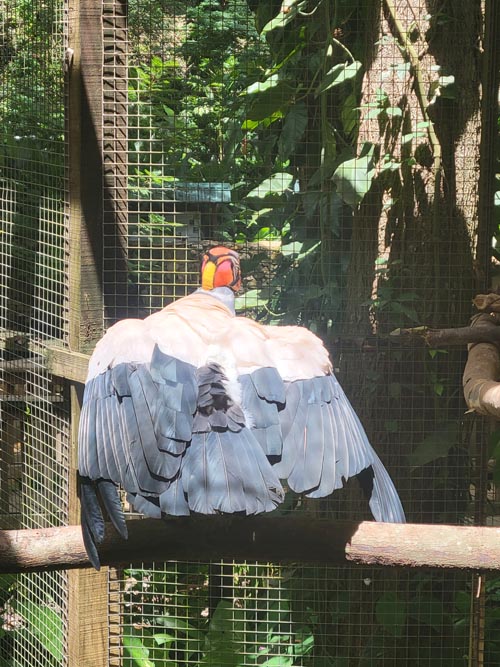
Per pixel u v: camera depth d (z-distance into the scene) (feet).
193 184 16.44
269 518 9.52
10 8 17.03
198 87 16.75
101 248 15.39
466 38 15.81
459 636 16.22
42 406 16.80
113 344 9.23
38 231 16.67
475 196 15.89
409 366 15.85
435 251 15.78
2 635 18.11
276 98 16.38
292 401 8.88
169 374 8.76
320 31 16.58
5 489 18.34
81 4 15.05
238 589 17.06
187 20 16.51
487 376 13.12
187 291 16.66
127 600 17.34
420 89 15.49
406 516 15.92
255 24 17.08
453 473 16.03
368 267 16.11
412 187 15.84
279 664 16.25
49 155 16.14
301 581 16.61
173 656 17.35
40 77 16.37
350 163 15.26
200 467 8.13
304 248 16.66
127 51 15.44
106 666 15.98
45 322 16.53
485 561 9.41
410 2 15.71
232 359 8.93
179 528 9.42
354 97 15.88
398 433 15.96
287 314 16.44
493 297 14.57
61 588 16.51
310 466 8.52
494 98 15.23
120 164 15.51
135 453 8.39
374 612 16.28
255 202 16.33
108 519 9.55
